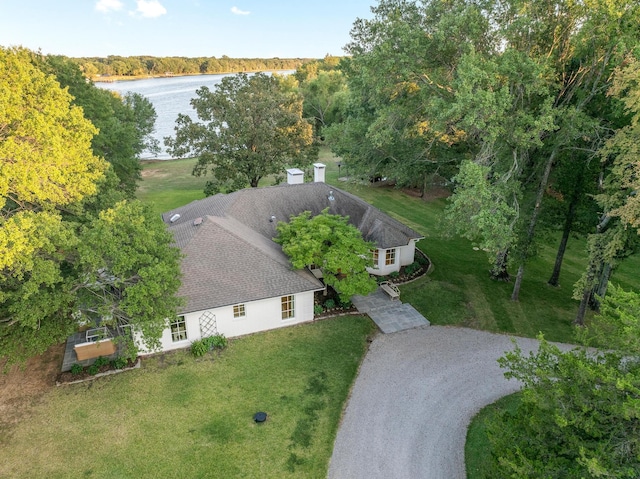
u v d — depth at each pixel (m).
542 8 19.48
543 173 22.86
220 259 21.03
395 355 19.97
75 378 17.70
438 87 22.33
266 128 37.97
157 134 96.44
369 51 25.27
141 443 14.79
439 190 47.16
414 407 16.84
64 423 15.54
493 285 26.75
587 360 10.98
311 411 16.45
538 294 25.89
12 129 15.41
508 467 10.27
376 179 50.19
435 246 32.62
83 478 13.51
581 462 8.70
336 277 23.94
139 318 15.67
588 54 19.58
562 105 20.64
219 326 20.31
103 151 35.25
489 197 18.47
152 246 15.93
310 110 84.38
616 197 17.67
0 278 13.35
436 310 23.75
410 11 23.02
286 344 20.42
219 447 14.73
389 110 23.41
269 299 20.84
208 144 37.66
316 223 22.98
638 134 16.27
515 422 11.66
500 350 20.56
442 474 13.96
